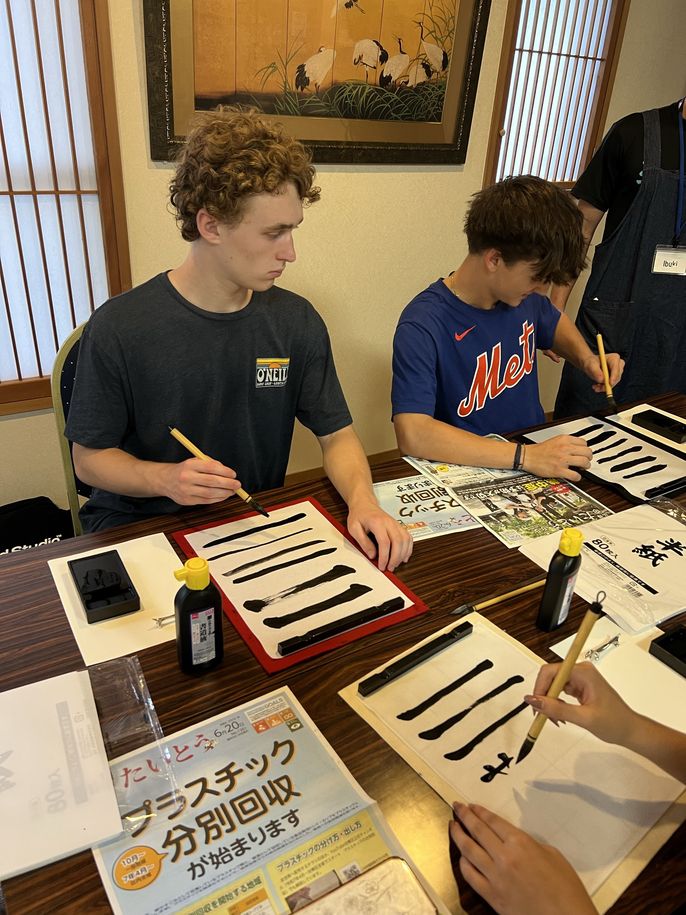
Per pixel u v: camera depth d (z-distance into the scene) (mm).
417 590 1034
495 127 2777
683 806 731
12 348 2164
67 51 1920
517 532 1196
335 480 1294
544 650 934
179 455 1381
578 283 3512
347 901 624
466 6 2436
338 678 866
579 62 2953
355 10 2242
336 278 2699
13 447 2246
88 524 1386
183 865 650
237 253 1131
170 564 1063
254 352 1328
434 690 855
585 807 722
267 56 2160
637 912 632
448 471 1387
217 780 729
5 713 791
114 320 1219
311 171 1141
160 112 2055
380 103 2441
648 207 2115
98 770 730
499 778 746
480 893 622
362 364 2947
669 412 1717
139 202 2170
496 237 1416
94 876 639
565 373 2346
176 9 1947
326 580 1039
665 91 3340
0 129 1912
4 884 629
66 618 950
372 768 750
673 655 920
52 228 2107
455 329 1605
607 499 1321
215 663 870
